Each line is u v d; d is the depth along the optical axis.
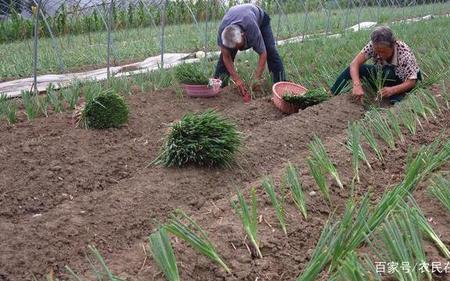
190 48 11.72
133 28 16.56
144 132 5.04
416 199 3.09
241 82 5.83
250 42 5.59
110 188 3.54
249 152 4.11
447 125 4.70
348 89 5.75
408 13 19.77
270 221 2.96
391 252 2.33
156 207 3.31
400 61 5.24
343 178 3.54
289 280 2.52
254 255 2.67
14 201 3.51
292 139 4.44
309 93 5.39
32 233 2.92
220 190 3.60
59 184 3.77
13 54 10.82
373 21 18.00
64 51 11.34
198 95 6.07
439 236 2.67
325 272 2.45
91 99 4.88
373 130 4.31
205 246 2.49
